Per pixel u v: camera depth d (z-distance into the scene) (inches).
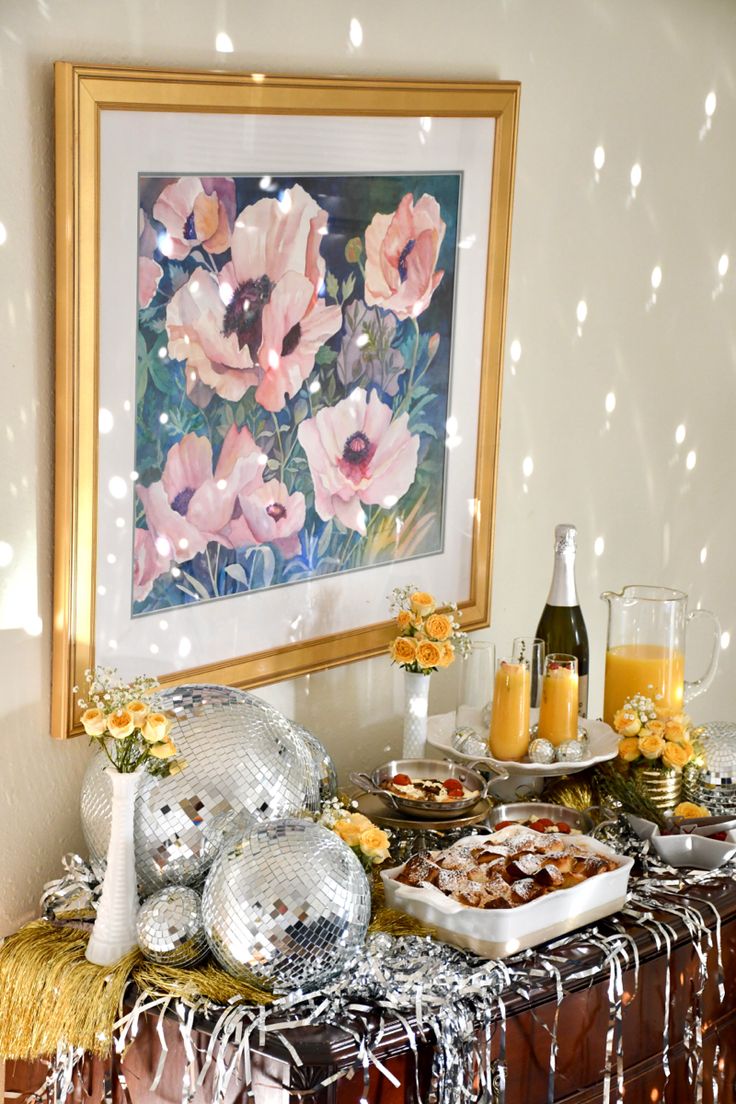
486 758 84.5
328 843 65.1
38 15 67.3
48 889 72.9
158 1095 65.6
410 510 92.0
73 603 72.2
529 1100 69.0
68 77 67.1
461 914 68.0
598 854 74.5
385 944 67.3
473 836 76.3
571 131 100.1
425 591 94.3
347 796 81.7
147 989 64.4
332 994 64.1
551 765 83.4
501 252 93.6
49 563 72.5
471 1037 64.3
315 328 83.1
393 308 87.7
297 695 87.7
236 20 76.5
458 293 91.8
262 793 70.1
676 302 113.7
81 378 70.5
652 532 116.6
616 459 110.9
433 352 91.0
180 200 74.1
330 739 90.5
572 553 93.7
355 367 86.2
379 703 93.4
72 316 69.4
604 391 108.3
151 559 76.6
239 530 81.3
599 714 114.7
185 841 68.9
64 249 68.6
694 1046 77.6
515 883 70.4
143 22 72.0
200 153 74.6
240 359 79.1
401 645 84.7
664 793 85.7
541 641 88.4
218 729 70.8
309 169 80.6
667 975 73.8
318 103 79.6
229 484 80.1
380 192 85.0
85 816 71.0
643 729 85.6
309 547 85.7
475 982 66.1
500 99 90.7
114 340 72.4
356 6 83.0
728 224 117.7
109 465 73.4
